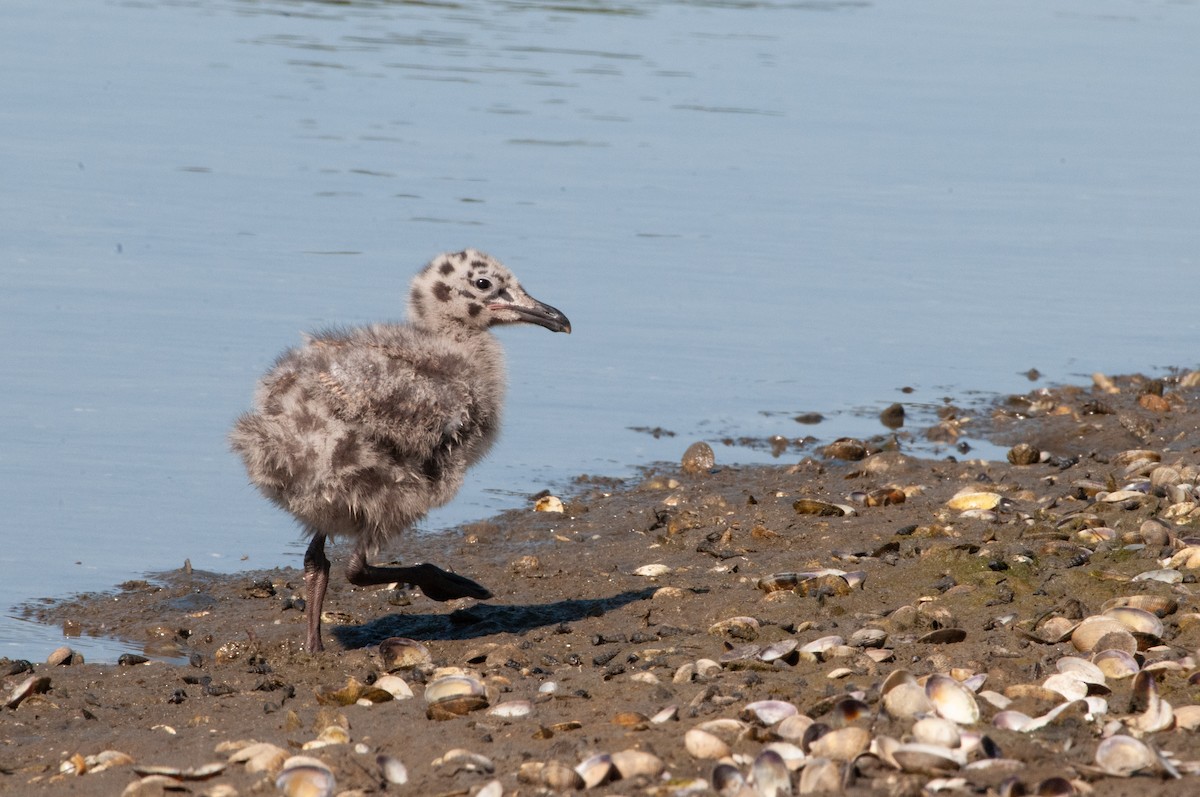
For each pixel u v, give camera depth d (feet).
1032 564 35.91
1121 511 40.55
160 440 49.83
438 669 31.81
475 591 36.70
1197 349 63.46
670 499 46.16
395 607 38.11
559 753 25.14
